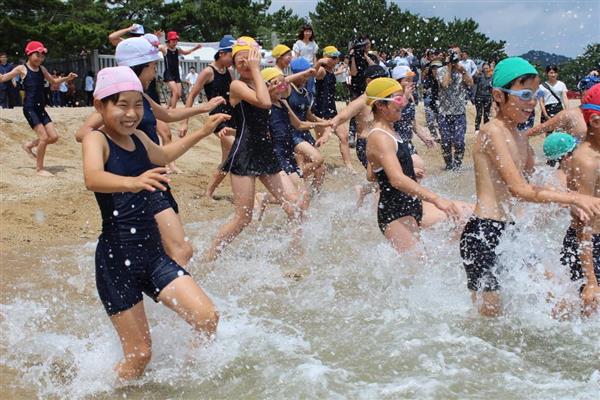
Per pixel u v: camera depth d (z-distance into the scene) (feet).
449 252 18.61
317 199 30.73
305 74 28.84
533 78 15.39
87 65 106.42
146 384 13.07
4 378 13.43
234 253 23.24
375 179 18.62
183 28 198.08
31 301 18.19
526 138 16.33
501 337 15.06
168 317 15.08
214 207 31.91
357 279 19.94
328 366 13.64
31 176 34.53
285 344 14.75
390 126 18.25
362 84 38.63
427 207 19.35
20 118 45.42
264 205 26.37
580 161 15.52
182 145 14.39
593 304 15.40
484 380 12.88
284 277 20.35
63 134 44.50
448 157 45.50
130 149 13.25
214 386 12.92
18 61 123.44
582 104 15.61
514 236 16.06
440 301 17.31
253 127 20.88
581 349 14.34
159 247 13.47
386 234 18.48
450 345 14.57
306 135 30.58
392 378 13.06
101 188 12.23
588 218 14.46
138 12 182.70
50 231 26.27
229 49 28.81
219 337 14.93
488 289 15.93
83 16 153.28
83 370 13.75
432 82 46.11
